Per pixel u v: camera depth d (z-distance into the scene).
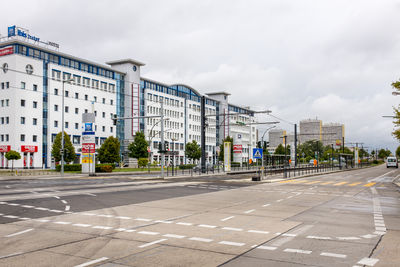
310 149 140.75
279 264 6.70
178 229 10.16
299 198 19.62
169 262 6.80
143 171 59.12
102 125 80.38
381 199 19.58
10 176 44.72
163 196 19.91
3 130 63.66
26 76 64.31
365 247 8.09
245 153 135.75
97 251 7.61
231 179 38.62
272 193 22.61
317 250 7.79
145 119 92.56
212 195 20.84
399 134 30.30
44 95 67.81
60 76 70.81
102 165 54.75
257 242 8.55
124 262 6.77
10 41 64.06
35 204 15.72
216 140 123.94
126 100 87.19
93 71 79.81
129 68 87.25
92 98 77.94
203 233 9.60
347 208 15.38
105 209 14.32
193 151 94.19
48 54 70.06
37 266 6.49
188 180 36.44
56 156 61.81
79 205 15.51
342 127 176.88
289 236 9.27
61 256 7.19
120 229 10.10
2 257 7.11
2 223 11.03
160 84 100.38
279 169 57.53
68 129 72.12
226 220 11.80
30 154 64.81
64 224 10.87
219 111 125.44
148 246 8.09
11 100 62.72
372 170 76.94
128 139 85.56
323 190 25.56
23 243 8.34
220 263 6.75
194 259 7.02
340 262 6.86
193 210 14.24
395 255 7.40
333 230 10.13
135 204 16.06
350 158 91.69
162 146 39.97
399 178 44.38
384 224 11.22
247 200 18.30
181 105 107.88
